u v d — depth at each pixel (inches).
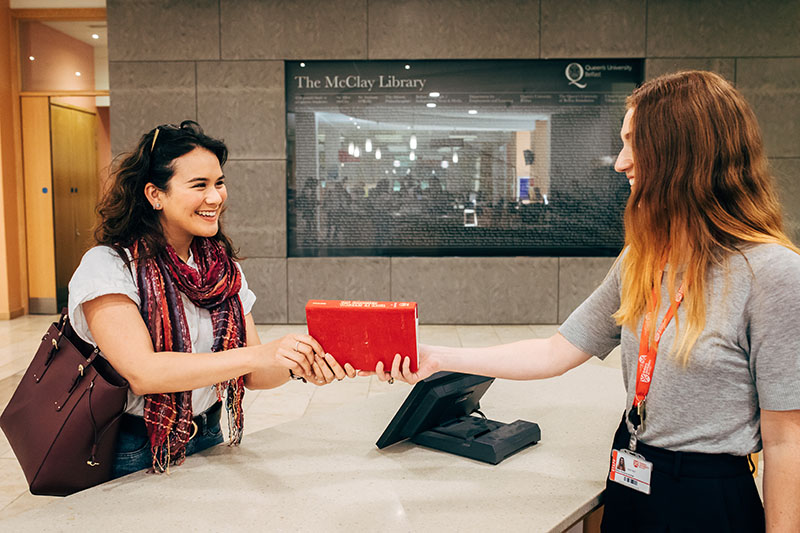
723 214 44.6
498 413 76.0
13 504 112.7
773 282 42.2
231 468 60.2
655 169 46.6
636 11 249.8
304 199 260.5
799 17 248.7
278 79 254.1
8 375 189.9
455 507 52.2
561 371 58.6
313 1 251.6
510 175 258.5
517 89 255.0
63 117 297.6
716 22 249.6
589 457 63.2
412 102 256.2
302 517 50.3
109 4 252.2
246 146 256.8
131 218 61.2
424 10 251.1
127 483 56.8
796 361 41.4
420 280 261.6
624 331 50.6
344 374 56.4
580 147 256.7
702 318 44.4
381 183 259.6
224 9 252.2
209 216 62.1
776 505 42.5
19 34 287.6
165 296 60.7
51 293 296.5
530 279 260.8
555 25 250.8
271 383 67.8
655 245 47.4
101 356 58.7
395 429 63.9
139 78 254.7
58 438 56.1
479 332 247.9
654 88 47.8
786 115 252.1
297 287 262.2
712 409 45.0
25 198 293.1
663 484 46.9
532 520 50.1
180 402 59.9
